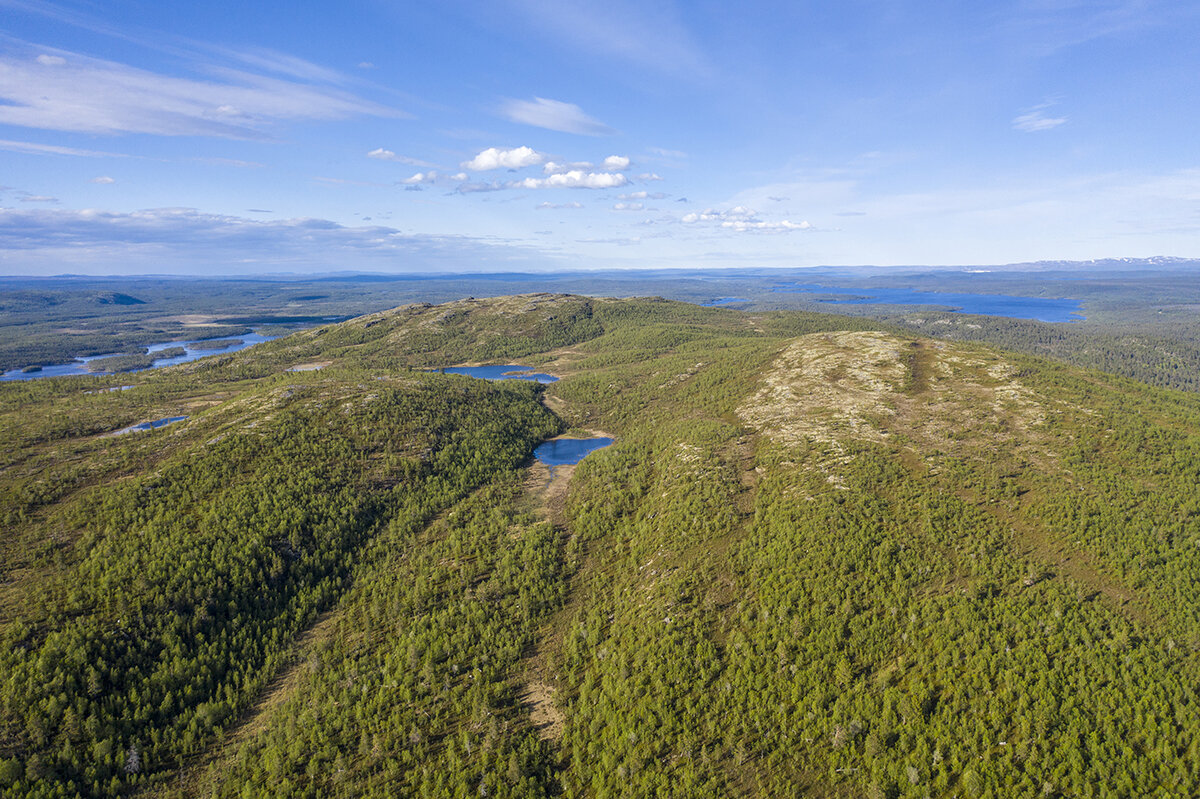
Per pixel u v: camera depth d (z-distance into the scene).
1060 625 61.31
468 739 60.59
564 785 56.31
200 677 66.94
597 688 66.19
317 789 56.31
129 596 71.56
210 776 58.03
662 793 53.47
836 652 62.94
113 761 57.34
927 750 52.38
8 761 52.91
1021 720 53.00
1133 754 49.06
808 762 54.44
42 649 62.88
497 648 74.00
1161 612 61.81
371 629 77.94
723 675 63.91
